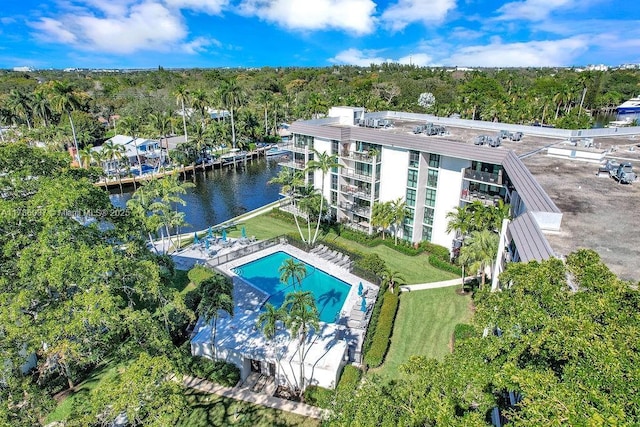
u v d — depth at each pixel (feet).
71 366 76.69
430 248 143.84
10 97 315.37
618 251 63.57
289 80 644.27
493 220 107.55
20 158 81.41
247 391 86.43
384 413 43.06
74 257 59.77
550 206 72.90
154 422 51.21
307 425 76.84
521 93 389.80
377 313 106.42
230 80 307.58
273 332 83.87
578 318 34.06
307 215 155.94
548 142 146.51
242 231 159.43
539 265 43.96
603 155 120.67
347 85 544.62
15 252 65.67
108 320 58.90
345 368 87.40
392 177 149.59
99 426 55.42
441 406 35.60
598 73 448.65
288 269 107.55
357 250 144.46
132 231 80.43
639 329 31.63
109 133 362.12
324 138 162.61
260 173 282.56
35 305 63.36
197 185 253.24
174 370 56.95
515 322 37.04
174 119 329.72
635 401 26.03
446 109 343.26
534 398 28.63
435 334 100.42
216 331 98.53
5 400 51.55
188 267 138.62
